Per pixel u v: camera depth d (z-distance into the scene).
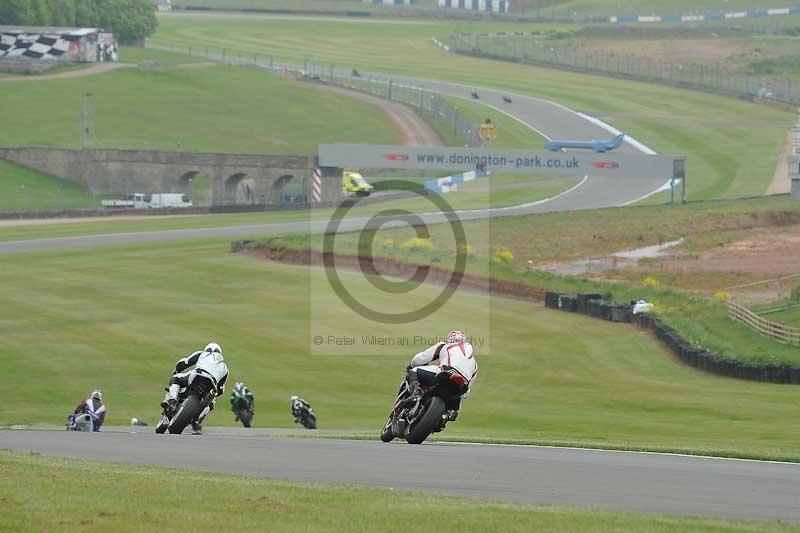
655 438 91.31
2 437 68.19
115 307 178.50
